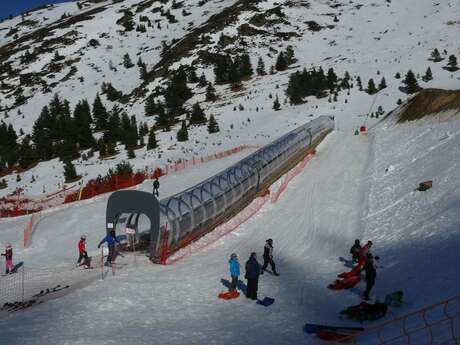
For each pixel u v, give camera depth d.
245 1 170.88
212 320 15.40
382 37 132.62
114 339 13.56
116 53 162.62
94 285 18.61
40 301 17.28
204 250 24.17
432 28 128.50
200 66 130.38
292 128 76.44
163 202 23.81
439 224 22.23
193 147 78.56
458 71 91.56
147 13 191.00
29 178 85.38
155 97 119.06
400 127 50.25
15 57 174.00
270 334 14.20
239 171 30.97
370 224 25.98
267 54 132.38
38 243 30.84
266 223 28.05
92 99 133.25
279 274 20.31
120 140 97.19
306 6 161.50
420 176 30.52
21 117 130.00
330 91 93.44
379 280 18.20
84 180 74.69
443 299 14.57
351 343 12.93
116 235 24.75
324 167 40.47
